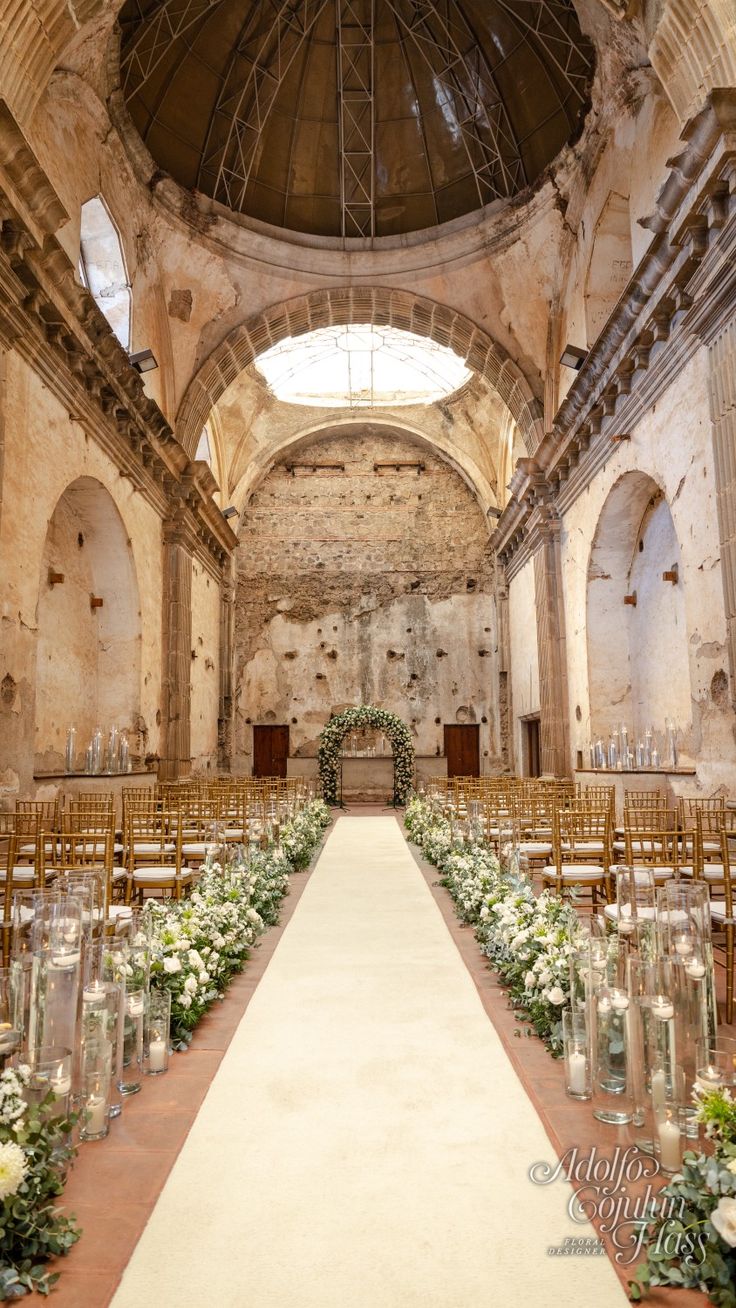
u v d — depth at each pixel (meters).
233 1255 2.38
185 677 16.33
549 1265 2.33
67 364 10.41
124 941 3.62
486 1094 3.44
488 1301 2.18
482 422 23.41
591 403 13.24
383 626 24.73
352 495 25.23
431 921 6.82
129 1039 3.52
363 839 13.48
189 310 16.09
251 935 5.79
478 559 24.91
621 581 14.38
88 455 11.60
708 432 9.23
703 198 8.30
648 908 4.29
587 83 12.67
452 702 24.41
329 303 16.98
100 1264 2.33
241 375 21.62
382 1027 4.25
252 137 15.30
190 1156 2.94
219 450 22.47
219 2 13.22
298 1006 4.59
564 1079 3.54
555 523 16.52
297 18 14.26
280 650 24.58
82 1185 2.74
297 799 14.15
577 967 3.50
